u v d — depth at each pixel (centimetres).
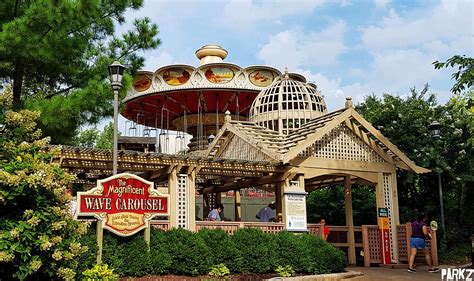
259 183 1755
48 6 1519
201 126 4516
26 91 1828
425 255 1730
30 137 919
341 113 1728
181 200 1445
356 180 1947
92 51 1753
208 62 4428
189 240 1245
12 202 804
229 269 1270
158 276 1160
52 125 1557
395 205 1811
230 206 2673
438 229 1983
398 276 1432
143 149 4116
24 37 1505
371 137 1917
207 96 4269
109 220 1112
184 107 4438
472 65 1400
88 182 1878
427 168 1980
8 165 823
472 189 2003
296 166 1641
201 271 1227
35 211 822
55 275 857
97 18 1697
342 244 1808
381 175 1811
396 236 1778
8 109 934
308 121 2077
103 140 3962
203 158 1470
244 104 4416
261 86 4153
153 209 1189
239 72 4097
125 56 1861
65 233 875
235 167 1536
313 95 2156
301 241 1408
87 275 931
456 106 2188
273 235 1396
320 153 1705
